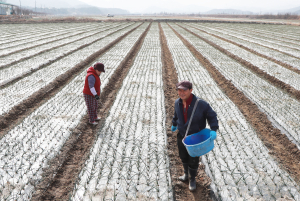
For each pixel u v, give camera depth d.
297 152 4.75
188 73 11.70
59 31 32.56
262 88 9.25
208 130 3.20
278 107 7.29
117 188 3.65
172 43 22.19
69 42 21.27
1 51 16.16
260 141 5.21
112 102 7.70
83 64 13.12
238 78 10.62
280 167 4.29
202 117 3.11
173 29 38.56
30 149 4.68
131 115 6.50
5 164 4.17
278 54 16.70
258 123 6.31
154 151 4.70
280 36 29.53
